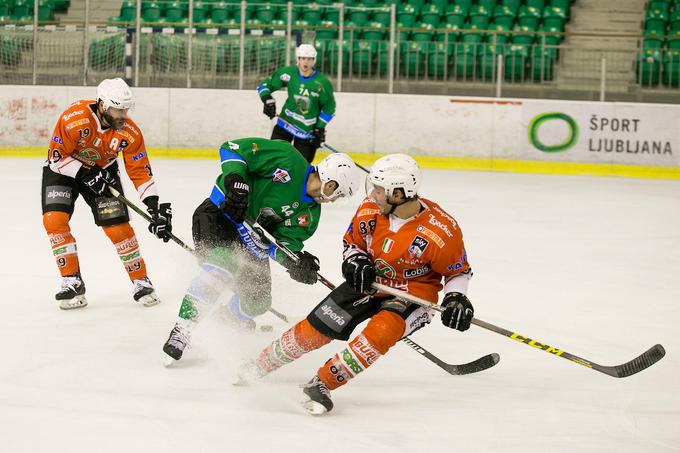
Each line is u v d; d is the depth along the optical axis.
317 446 5.89
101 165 9.36
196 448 5.78
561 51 26.19
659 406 6.98
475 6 29.45
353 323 6.64
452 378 7.56
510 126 25.23
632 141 24.98
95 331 8.52
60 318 8.96
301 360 7.75
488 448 5.98
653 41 27.88
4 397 6.63
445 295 6.51
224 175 7.50
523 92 25.95
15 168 22.38
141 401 6.64
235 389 6.98
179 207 16.67
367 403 6.84
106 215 9.33
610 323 9.58
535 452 5.95
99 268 11.38
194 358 7.66
